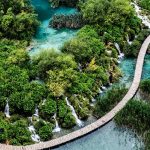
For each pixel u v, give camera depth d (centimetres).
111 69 6384
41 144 5053
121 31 7206
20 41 6925
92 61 6228
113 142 5150
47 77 5853
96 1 7412
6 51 6400
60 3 8281
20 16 7125
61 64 5938
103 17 7244
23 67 6038
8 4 7388
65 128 5406
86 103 5691
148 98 5806
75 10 8175
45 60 5956
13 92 5606
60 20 7531
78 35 6881
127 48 6919
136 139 5162
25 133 5188
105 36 6962
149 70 6544
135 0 8462
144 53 6844
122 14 7444
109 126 5359
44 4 8362
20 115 5484
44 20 7794
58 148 5066
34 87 5688
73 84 5819
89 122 5506
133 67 6638
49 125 5347
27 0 7988
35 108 5531
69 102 5653
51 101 5550
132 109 5409
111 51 6781
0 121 5288
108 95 5778
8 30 6981
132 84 6053
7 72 5869
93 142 5156
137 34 7419
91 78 6066
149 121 5297
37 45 6975
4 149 4947
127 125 5322
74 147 5088
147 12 8088
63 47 6419
